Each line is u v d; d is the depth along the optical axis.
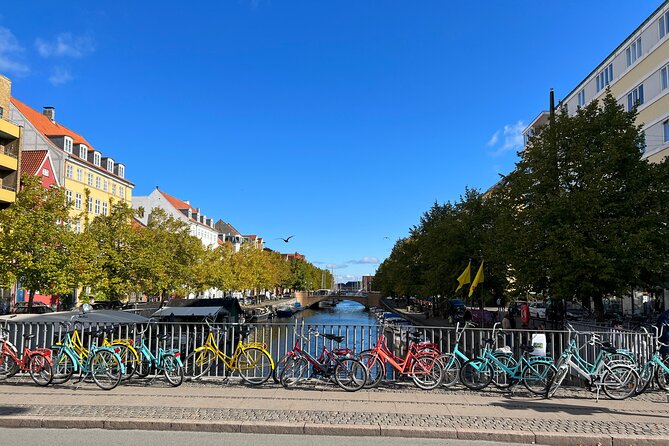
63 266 25.28
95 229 34.31
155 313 26.98
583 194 18.50
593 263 17.84
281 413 8.23
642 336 11.60
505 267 25.55
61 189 26.56
